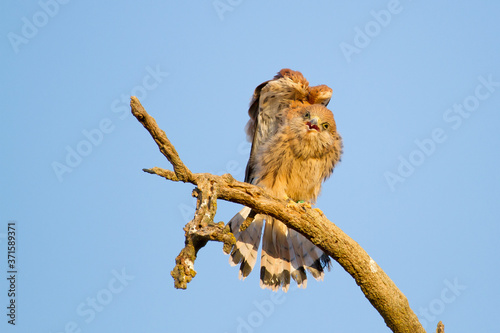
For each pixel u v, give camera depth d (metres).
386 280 8.84
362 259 8.84
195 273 7.23
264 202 8.64
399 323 8.88
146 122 7.31
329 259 11.25
